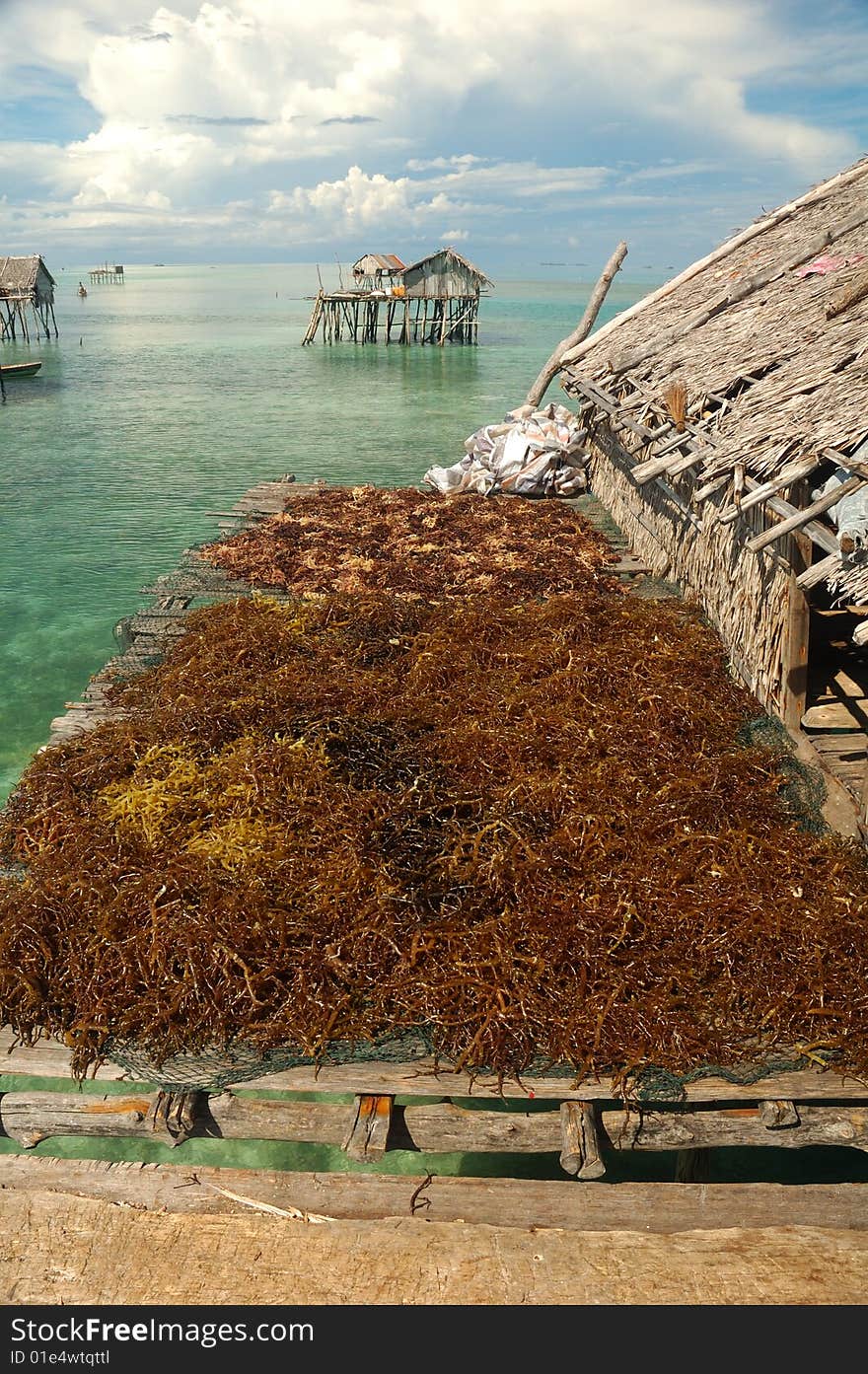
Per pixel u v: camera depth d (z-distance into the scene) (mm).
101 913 5582
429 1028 5035
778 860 6082
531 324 84062
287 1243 4230
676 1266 4098
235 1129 4957
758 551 8703
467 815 6703
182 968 5188
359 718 7711
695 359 12227
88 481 22594
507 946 5312
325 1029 4996
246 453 25781
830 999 5031
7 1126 5055
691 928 5477
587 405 17672
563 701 8000
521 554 13289
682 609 10562
